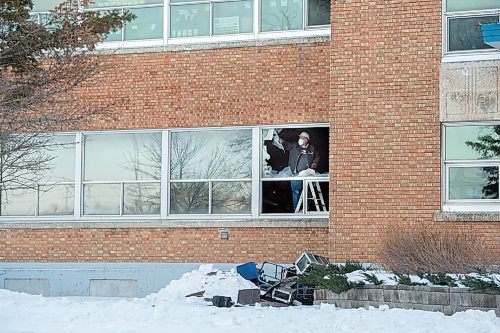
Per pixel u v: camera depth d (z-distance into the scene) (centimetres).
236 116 2131
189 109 2164
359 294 1620
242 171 2142
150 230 2167
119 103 2106
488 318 1371
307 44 2094
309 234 2053
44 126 1906
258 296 1775
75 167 2250
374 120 1878
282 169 2112
